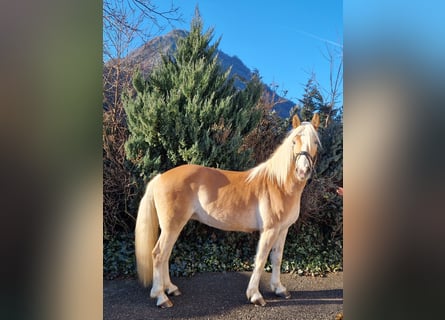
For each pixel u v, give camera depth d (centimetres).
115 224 244
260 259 224
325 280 245
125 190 241
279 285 236
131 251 241
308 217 262
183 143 235
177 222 219
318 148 225
